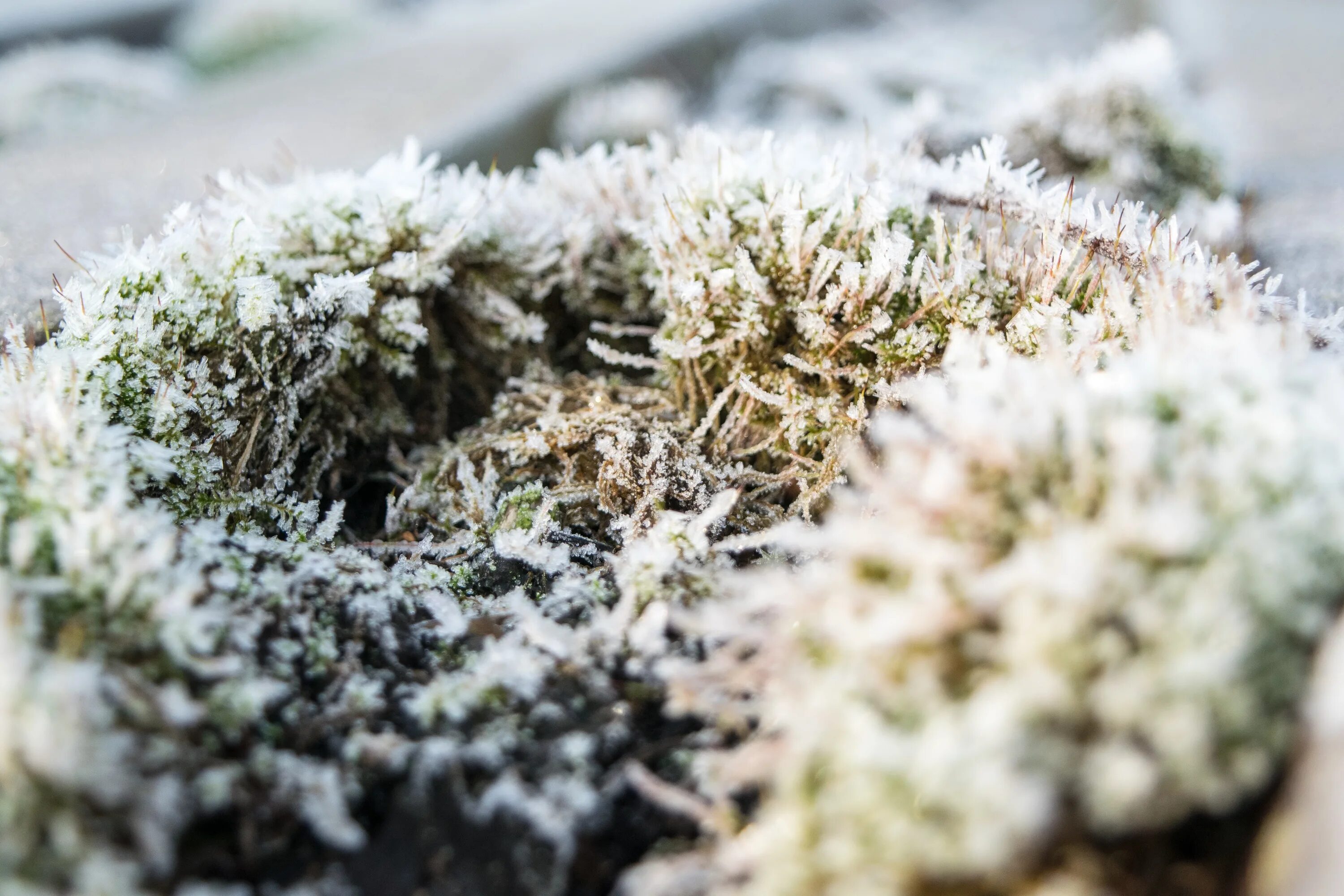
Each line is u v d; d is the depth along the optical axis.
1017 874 0.11
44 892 0.11
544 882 0.12
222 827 0.12
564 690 0.13
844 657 0.12
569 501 0.15
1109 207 0.17
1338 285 0.17
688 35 0.42
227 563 0.13
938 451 0.12
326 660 0.13
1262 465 0.12
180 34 0.60
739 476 0.15
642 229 0.16
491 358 0.16
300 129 0.29
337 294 0.15
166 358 0.14
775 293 0.15
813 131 0.18
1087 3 0.55
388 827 0.12
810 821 0.12
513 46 0.44
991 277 0.15
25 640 0.12
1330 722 0.11
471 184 0.16
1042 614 0.11
